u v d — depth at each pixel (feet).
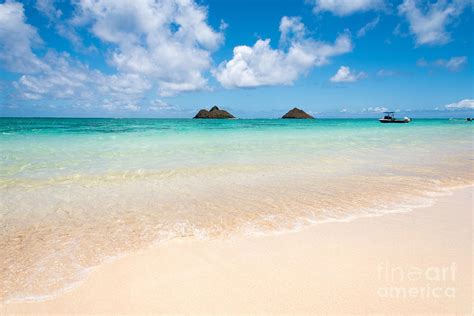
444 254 12.16
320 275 10.61
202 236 14.20
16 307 8.97
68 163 33.19
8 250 12.70
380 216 16.94
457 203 19.47
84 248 12.91
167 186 23.84
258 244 13.28
